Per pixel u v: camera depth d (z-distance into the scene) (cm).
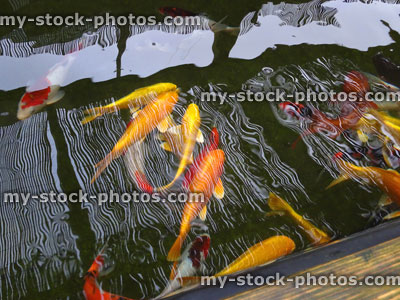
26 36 292
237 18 326
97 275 184
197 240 200
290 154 241
